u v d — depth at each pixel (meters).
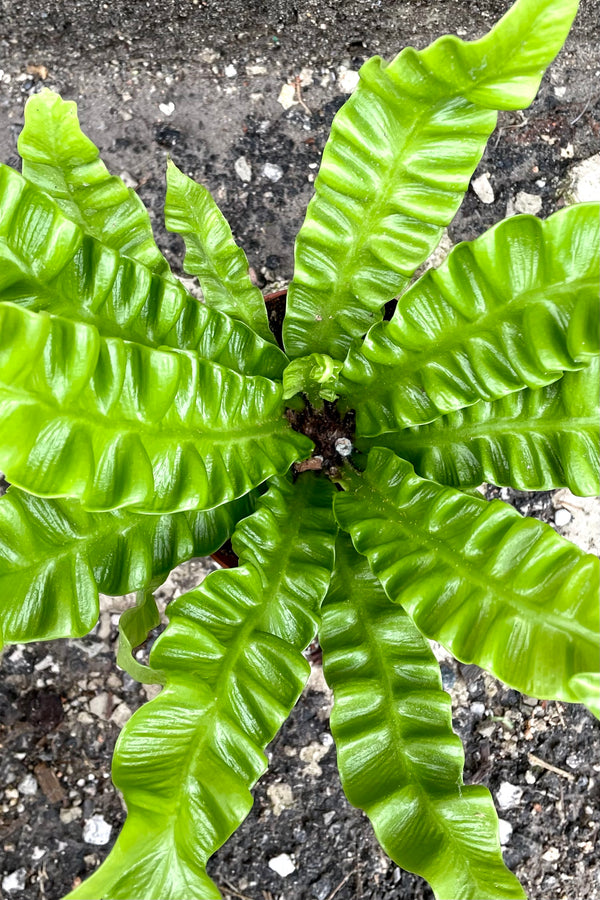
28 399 0.28
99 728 0.52
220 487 0.36
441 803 0.34
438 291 0.35
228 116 0.55
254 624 0.35
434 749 0.34
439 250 0.55
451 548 0.34
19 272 0.32
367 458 0.42
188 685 0.32
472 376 0.36
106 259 0.33
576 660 0.30
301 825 0.52
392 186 0.36
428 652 0.36
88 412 0.30
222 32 0.54
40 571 0.33
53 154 0.36
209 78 0.55
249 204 0.54
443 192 0.36
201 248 0.40
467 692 0.54
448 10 0.54
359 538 0.38
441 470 0.40
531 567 0.32
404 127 0.34
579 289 0.33
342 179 0.36
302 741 0.53
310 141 0.55
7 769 0.52
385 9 0.54
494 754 0.54
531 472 0.38
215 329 0.38
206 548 0.39
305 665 0.34
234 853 0.52
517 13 0.30
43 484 0.29
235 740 0.32
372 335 0.38
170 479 0.34
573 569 0.31
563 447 0.37
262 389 0.39
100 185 0.36
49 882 0.51
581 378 0.36
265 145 0.55
